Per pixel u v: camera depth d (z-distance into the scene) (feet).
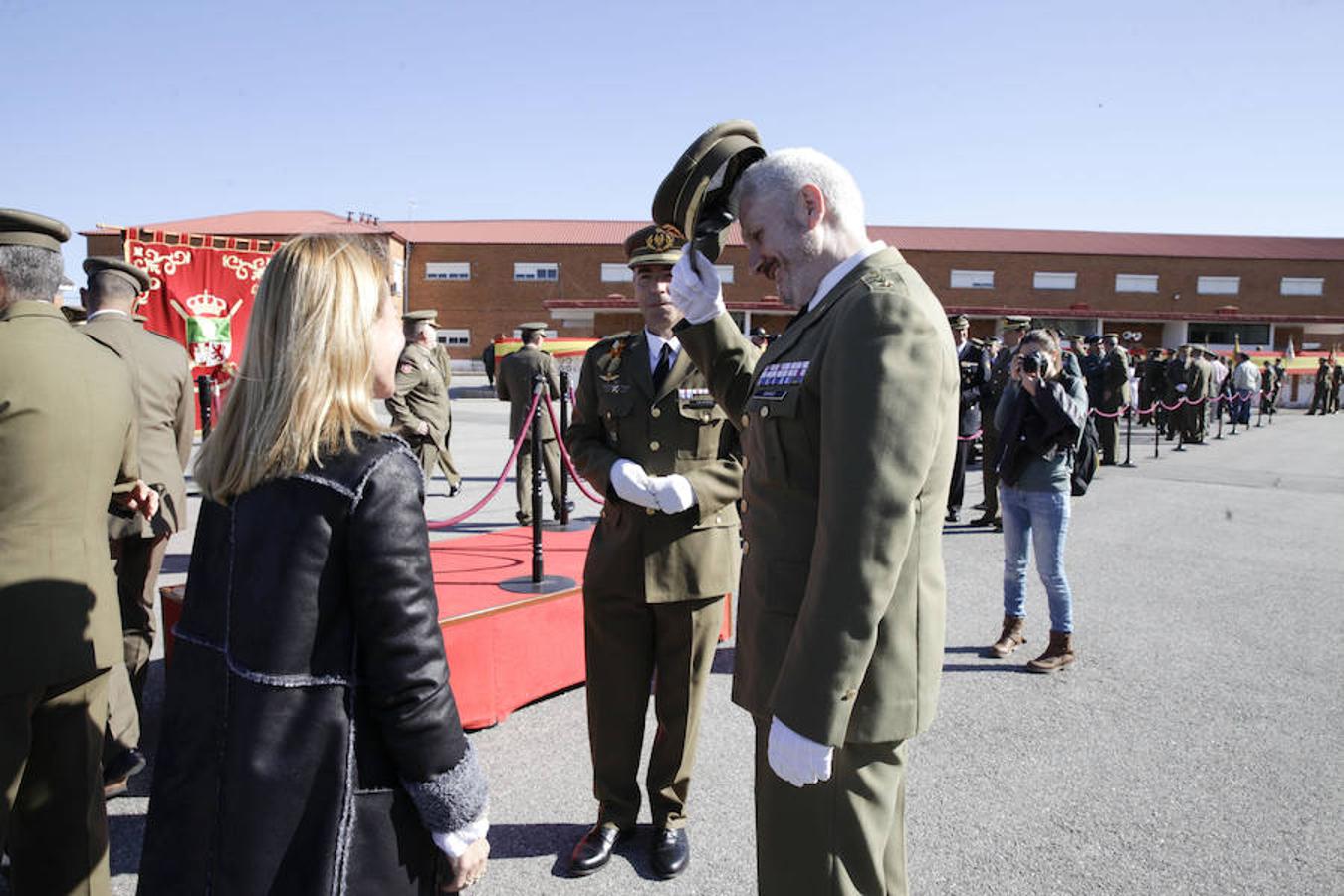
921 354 5.21
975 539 27.09
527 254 126.41
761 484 6.11
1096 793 11.09
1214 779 11.49
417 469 5.01
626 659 9.78
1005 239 136.56
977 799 10.93
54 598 7.06
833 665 5.10
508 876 9.39
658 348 10.03
